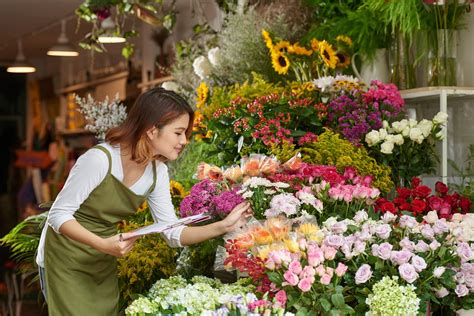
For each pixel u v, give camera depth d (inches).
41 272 138.6
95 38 270.4
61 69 470.0
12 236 197.5
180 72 249.1
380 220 136.2
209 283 138.5
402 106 179.6
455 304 131.0
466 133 191.8
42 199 481.1
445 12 185.2
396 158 173.9
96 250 132.3
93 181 128.3
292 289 119.8
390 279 121.1
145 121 126.3
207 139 183.5
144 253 167.8
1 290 317.4
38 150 497.4
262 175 144.2
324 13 221.3
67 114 458.9
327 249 121.0
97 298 134.9
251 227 129.4
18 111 526.6
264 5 239.3
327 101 183.5
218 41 248.4
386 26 196.4
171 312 123.8
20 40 446.3
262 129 165.2
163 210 138.5
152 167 134.6
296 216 138.5
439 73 186.1
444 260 127.6
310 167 143.7
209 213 144.7
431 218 136.3
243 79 217.5
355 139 171.5
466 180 190.1
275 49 197.9
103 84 410.3
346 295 126.2
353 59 203.2
